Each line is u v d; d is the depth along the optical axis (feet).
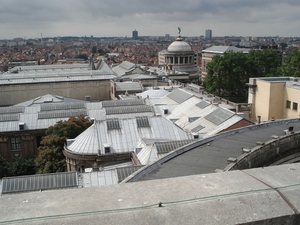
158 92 442.50
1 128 332.80
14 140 334.65
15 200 37.11
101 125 258.57
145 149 223.10
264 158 125.49
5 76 547.49
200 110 325.01
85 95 549.54
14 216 34.37
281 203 38.14
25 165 295.28
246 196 38.99
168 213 35.65
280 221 36.63
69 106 375.45
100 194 38.63
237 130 175.01
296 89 308.19
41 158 281.54
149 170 128.67
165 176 123.65
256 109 351.67
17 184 178.29
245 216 36.04
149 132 258.37
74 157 240.32
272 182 42.39
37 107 375.45
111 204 36.73
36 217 34.27
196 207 36.81
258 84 344.69
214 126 277.44
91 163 238.48
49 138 285.64
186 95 372.79
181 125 306.14
